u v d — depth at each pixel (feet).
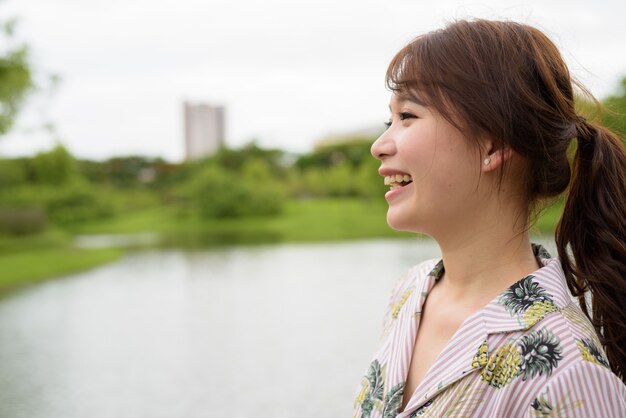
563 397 2.33
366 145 203.92
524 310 2.57
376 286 41.55
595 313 3.11
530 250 2.91
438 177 2.72
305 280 45.29
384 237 86.69
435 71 2.69
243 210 131.03
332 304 35.24
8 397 19.51
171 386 20.40
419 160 2.74
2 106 55.52
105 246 80.69
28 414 17.92
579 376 2.33
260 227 113.70
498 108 2.60
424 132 2.74
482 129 2.62
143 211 153.99
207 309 34.83
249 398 19.01
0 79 54.65
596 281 2.96
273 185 148.05
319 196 173.17
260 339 27.07
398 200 2.88
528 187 2.76
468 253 2.85
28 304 37.60
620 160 2.93
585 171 2.97
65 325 31.07
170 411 17.97
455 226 2.83
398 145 2.81
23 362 23.85
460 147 2.69
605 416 2.31
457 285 2.93
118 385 20.67
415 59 2.77
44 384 20.88
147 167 211.82
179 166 211.82
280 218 127.85
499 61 2.64
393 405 2.93
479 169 2.70
